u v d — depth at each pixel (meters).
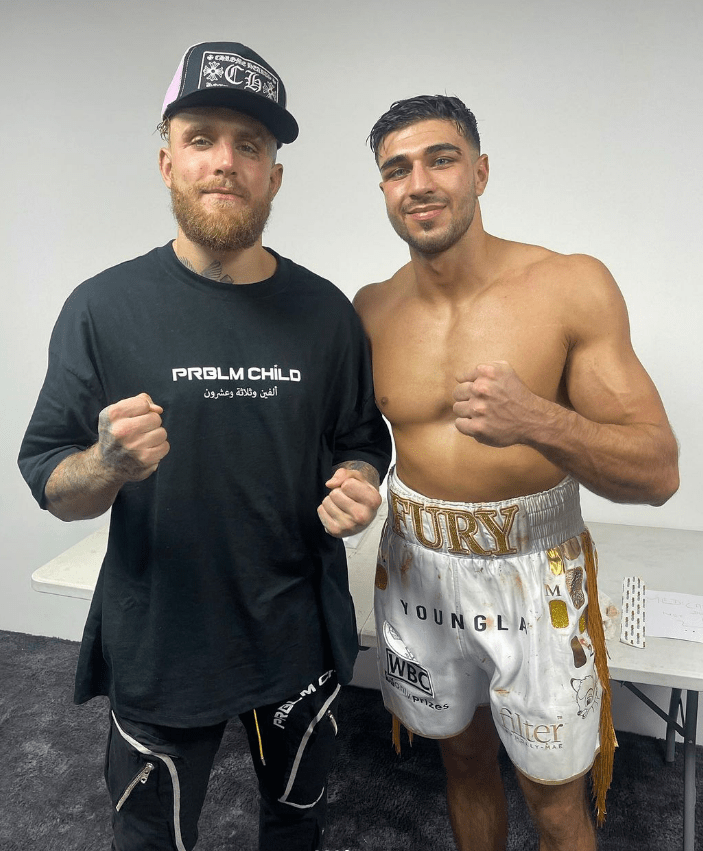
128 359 1.01
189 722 1.07
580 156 1.81
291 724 1.17
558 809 1.21
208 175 0.98
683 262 1.80
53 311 2.30
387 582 1.29
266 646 1.09
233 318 1.03
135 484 1.04
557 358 1.07
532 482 1.13
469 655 1.20
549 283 1.08
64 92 2.12
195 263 1.04
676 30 1.68
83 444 1.09
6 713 2.14
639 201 1.80
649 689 1.99
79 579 1.63
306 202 2.05
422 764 1.93
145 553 1.06
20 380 2.38
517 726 1.15
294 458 1.07
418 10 1.83
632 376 1.05
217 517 1.04
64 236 2.24
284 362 1.05
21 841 1.67
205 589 1.06
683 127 1.73
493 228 1.92
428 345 1.15
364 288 1.34
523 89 1.81
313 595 1.14
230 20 1.97
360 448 1.23
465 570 1.17
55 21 2.08
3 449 2.45
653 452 1.02
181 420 1.01
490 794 1.43
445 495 1.17
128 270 1.06
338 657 1.15
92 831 1.69
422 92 1.88
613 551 1.82
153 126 2.08
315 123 1.98
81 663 1.14
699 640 1.37
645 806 1.76
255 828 1.72
